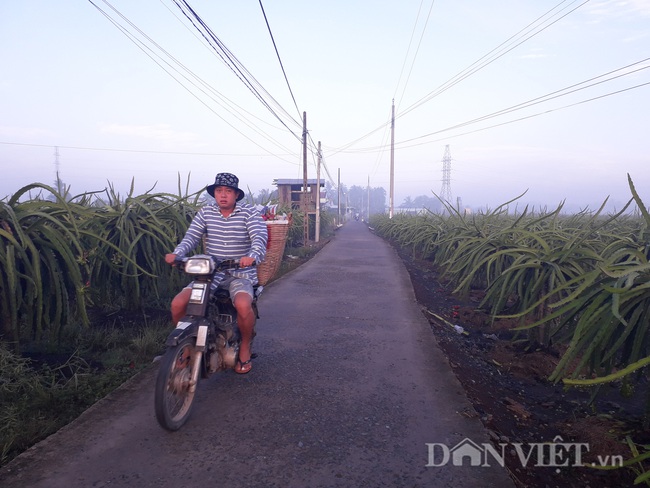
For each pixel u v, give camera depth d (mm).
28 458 2943
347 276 10930
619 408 4570
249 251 3986
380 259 15047
